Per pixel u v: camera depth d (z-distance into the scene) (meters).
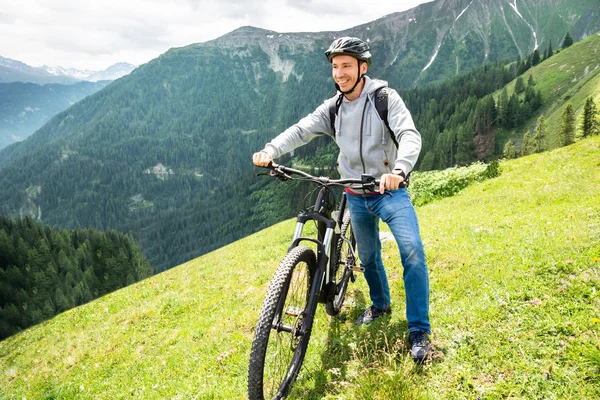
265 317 3.29
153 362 7.17
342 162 4.41
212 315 8.72
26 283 151.12
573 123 146.50
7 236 167.12
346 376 4.16
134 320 10.44
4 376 10.85
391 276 7.29
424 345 4.04
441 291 5.89
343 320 5.70
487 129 198.38
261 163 3.86
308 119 4.39
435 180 21.52
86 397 6.68
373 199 4.21
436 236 9.59
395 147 4.11
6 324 130.88
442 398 3.52
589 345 3.58
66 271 158.25
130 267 168.62
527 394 3.34
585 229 6.96
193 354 6.68
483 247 7.54
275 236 22.94
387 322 5.07
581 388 3.21
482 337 4.21
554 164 18.19
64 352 10.52
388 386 3.57
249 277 11.48
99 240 178.00
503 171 20.56
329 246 4.01
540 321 4.17
